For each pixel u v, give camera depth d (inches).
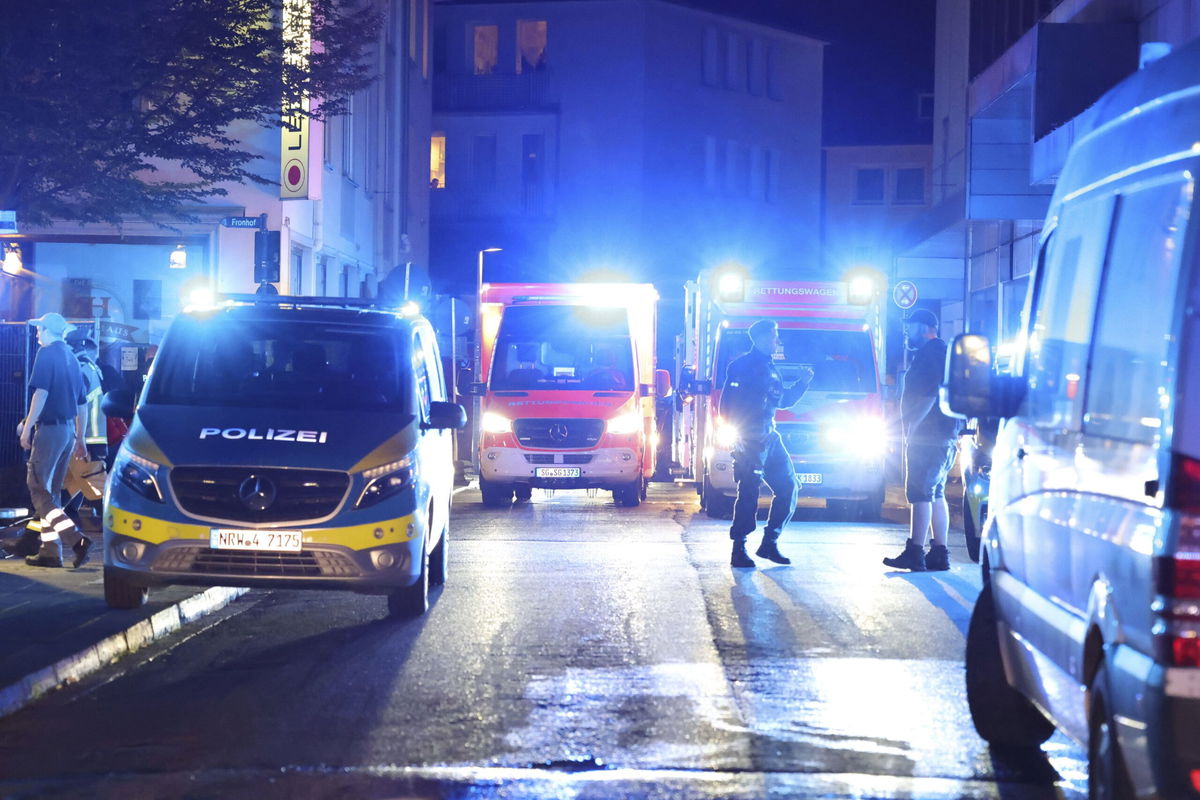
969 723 360.5
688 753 329.1
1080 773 316.5
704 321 1001.5
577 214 2728.8
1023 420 308.8
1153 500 215.0
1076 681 253.3
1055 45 1179.3
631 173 2709.2
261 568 486.9
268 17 847.1
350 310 572.1
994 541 327.0
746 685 402.9
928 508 653.3
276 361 547.8
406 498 499.8
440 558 587.2
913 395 650.2
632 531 847.7
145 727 353.7
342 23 887.1
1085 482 255.3
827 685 403.2
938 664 434.6
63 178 792.9
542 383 1063.6
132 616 479.8
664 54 2731.3
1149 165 243.3
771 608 540.4
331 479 490.9
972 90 1724.9
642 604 549.6
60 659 406.6
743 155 2896.2
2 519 736.3
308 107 1242.6
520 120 2746.1
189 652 455.5
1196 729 203.6
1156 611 208.2
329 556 487.5
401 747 333.1
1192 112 228.4
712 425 951.6
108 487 499.8
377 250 1772.9
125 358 968.9
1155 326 226.8
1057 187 311.7
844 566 672.4
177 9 788.6
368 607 544.4
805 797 296.0
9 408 786.8
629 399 1059.3
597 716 365.1
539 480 1048.2
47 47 732.7
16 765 318.7
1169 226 227.5
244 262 1251.8
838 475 951.0
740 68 2881.4
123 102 792.3
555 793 296.7
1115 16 1208.2
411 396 538.3
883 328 978.7
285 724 355.9
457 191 2773.1
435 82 2775.6
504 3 2753.4
